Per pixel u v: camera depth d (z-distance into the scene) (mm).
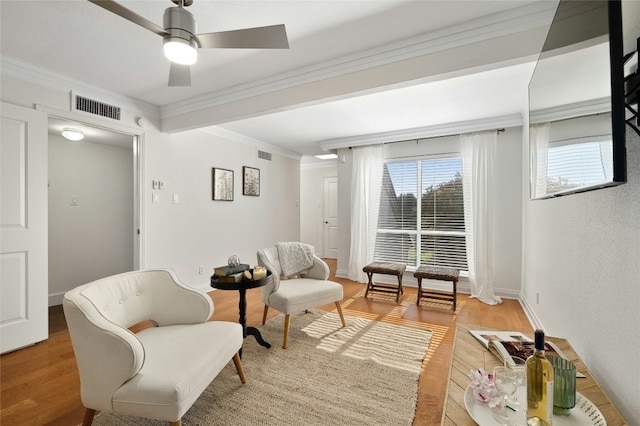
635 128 967
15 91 2578
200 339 1721
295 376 2119
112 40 2281
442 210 4602
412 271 4762
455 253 4488
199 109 3455
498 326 3133
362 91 2494
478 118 4027
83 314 1385
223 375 2123
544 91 1549
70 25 2090
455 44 2121
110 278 1811
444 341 2732
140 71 2791
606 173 875
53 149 3920
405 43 2262
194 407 1773
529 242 3412
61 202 3982
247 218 5148
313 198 8102
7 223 2465
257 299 4031
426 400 1880
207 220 4434
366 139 4934
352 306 3785
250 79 2951
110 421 1679
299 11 1930
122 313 1767
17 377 2117
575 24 1114
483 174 4117
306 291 2764
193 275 4227
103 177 4434
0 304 2426
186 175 4121
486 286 4047
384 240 5020
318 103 2773
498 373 1057
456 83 2936
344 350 2533
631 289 1026
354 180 5141
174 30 1560
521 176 4012
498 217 4145
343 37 2227
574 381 962
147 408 1319
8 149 2473
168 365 1458
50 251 3863
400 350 2543
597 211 1354
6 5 1870
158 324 1977
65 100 2891
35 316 2613
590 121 988
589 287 1440
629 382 1028
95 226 4332
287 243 3254
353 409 1773
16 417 1708
